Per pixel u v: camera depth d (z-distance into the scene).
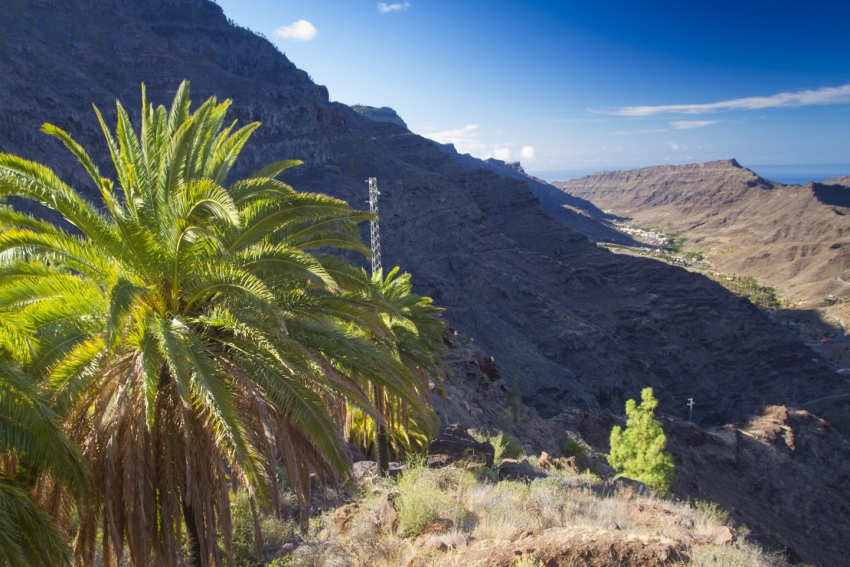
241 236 8.75
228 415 7.33
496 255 191.75
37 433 6.69
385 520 10.33
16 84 132.62
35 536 6.82
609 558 7.34
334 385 8.70
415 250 178.25
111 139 9.04
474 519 10.26
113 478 7.98
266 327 8.39
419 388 18.72
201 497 8.30
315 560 9.32
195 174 9.54
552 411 109.38
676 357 162.12
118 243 8.11
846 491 70.69
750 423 79.56
